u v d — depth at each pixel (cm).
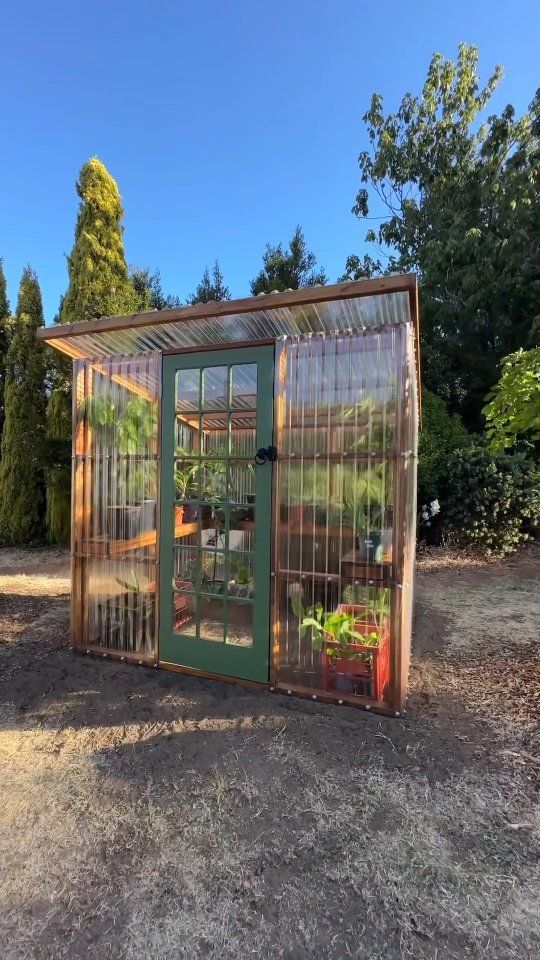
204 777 199
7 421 870
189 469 304
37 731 237
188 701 264
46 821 176
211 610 295
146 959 125
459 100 1034
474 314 923
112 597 328
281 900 143
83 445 337
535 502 692
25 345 858
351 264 1143
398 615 250
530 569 638
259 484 279
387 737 230
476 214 961
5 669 313
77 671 305
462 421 994
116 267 865
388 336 252
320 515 266
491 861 157
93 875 152
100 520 331
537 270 877
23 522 851
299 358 271
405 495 250
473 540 715
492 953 126
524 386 332
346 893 145
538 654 343
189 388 303
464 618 435
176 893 145
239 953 127
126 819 176
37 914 138
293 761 210
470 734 234
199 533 299
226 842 165
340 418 261
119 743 225
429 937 131
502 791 191
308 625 268
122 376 323
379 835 168
